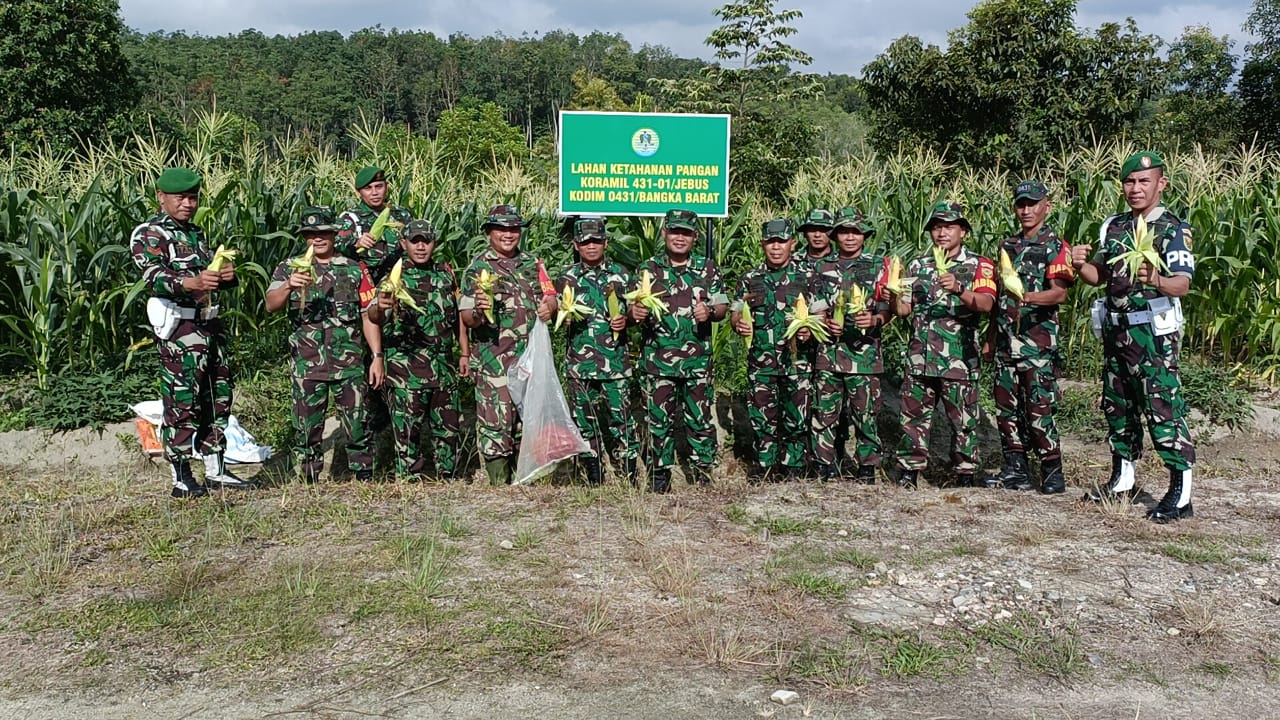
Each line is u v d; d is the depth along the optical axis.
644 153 7.37
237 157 9.64
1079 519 5.39
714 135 7.40
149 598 4.16
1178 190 9.62
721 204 7.47
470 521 5.32
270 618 3.94
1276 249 8.58
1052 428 6.05
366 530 5.12
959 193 10.41
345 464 7.17
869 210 9.71
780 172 19.64
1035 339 6.00
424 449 7.28
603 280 6.12
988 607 4.10
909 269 6.23
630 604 4.11
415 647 3.69
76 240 7.56
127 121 25.77
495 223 5.97
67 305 7.81
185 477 5.72
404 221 6.81
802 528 5.18
